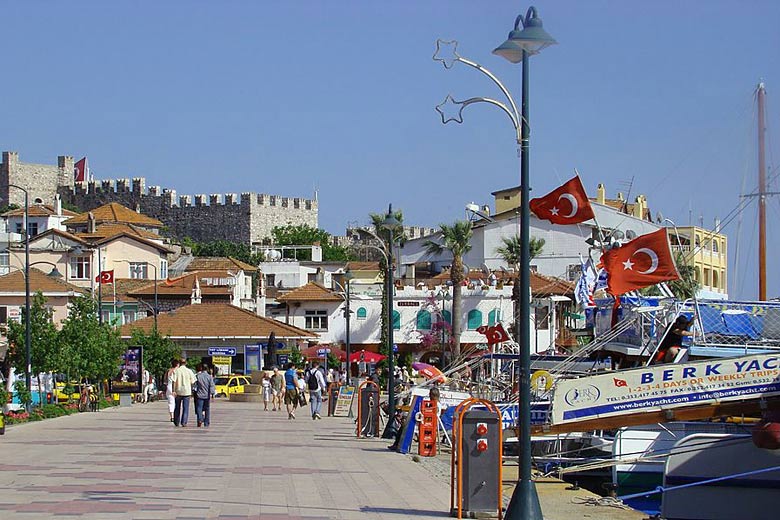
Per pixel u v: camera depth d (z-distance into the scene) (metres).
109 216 119.44
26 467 22.56
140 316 94.38
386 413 36.56
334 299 90.81
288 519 15.73
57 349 49.25
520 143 15.71
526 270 15.48
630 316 26.97
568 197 26.97
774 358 21.05
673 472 19.39
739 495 19.05
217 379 70.69
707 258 78.75
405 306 88.31
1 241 105.56
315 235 173.00
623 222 81.00
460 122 16.81
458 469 16.56
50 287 81.19
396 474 22.42
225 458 25.08
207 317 77.50
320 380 43.81
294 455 26.33
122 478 20.61
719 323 25.61
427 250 96.94
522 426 15.32
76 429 35.03
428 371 38.62
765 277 34.06
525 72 15.77
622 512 18.31
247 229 178.38
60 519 15.28
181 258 125.50
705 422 23.94
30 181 186.88
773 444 17.97
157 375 70.44
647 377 21.19
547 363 32.59
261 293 99.38
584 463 23.83
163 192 184.00
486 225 94.62
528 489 15.21
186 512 16.16
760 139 31.91
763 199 33.28
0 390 37.69
